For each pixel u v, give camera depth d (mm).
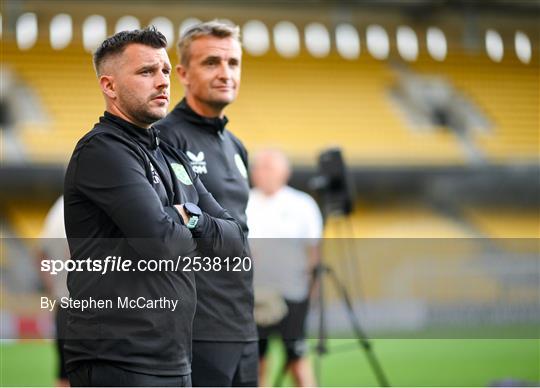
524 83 63719
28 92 54594
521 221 54344
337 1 59719
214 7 59562
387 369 25000
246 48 61312
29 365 24766
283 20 61594
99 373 8359
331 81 60875
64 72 56406
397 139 57250
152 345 8391
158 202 8320
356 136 56906
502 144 58219
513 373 24078
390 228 53625
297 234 18031
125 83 8633
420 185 54312
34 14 57875
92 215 8414
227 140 11516
